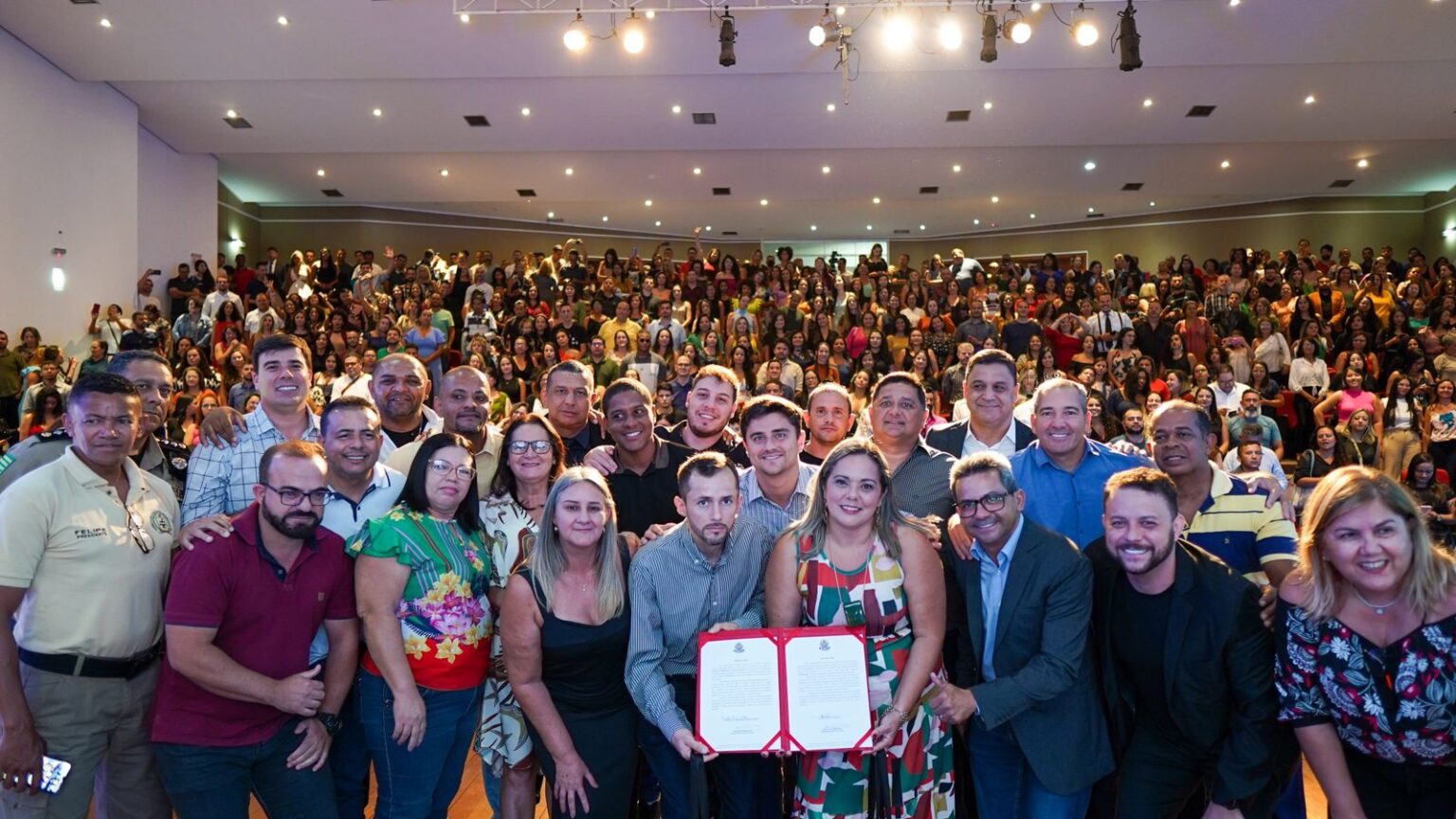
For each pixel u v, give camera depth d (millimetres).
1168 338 10562
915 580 2525
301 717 2582
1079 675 2580
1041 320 11891
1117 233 17469
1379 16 9023
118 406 2496
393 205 16422
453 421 3205
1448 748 2135
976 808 2754
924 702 2588
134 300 11359
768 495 3037
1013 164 13648
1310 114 11359
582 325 11125
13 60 9305
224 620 2463
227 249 14930
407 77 10430
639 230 18922
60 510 2447
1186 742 2496
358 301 11875
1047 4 8906
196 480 2904
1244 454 7047
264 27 9320
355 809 2812
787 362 9867
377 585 2582
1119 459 3098
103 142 10766
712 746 2416
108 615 2490
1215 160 13430
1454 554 2334
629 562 2775
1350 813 2266
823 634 2479
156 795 2674
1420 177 14188
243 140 12484
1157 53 9820
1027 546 2566
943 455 3207
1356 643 2186
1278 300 11930
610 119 11773
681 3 8930
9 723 2334
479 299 11430
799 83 10844
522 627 2559
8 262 9250
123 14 8969
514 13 9172
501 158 13531
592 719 2645
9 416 8898
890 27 9484
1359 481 2137
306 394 3090
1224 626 2383
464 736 2797
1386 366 9891
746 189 14875
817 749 2408
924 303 12086
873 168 13875
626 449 3311
